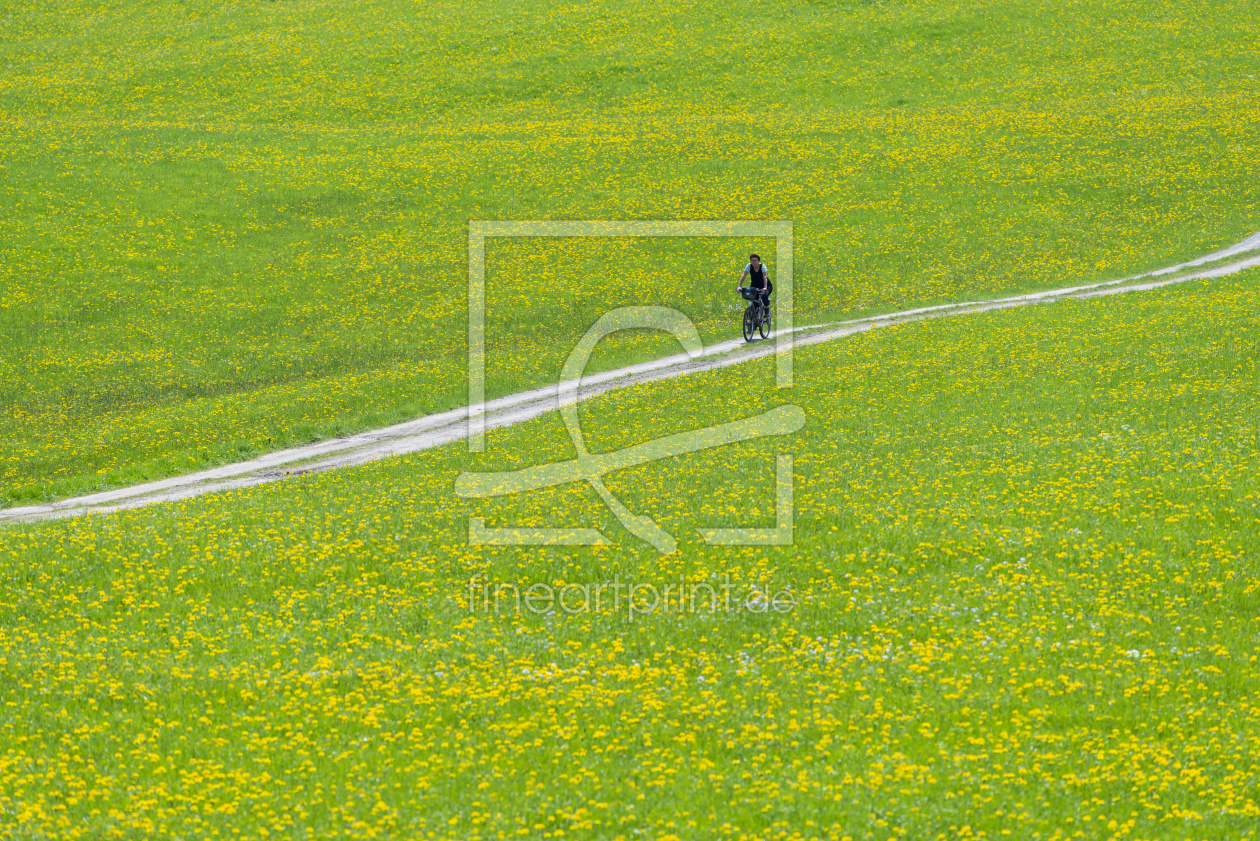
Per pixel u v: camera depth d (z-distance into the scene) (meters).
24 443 50.16
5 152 88.06
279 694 21.08
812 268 73.31
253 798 16.70
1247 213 79.12
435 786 17.20
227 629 24.42
